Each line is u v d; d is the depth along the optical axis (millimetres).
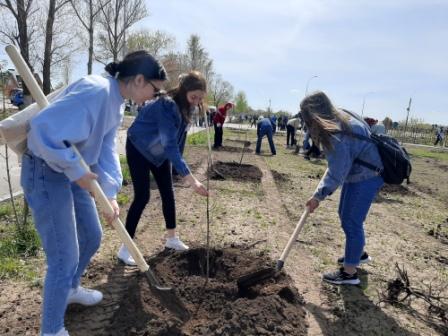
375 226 6332
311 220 6254
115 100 2490
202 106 4160
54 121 2119
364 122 3879
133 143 3902
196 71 3805
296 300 3553
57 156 2115
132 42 29109
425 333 3330
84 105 2207
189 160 11562
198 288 3459
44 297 2439
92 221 2875
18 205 5844
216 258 4117
